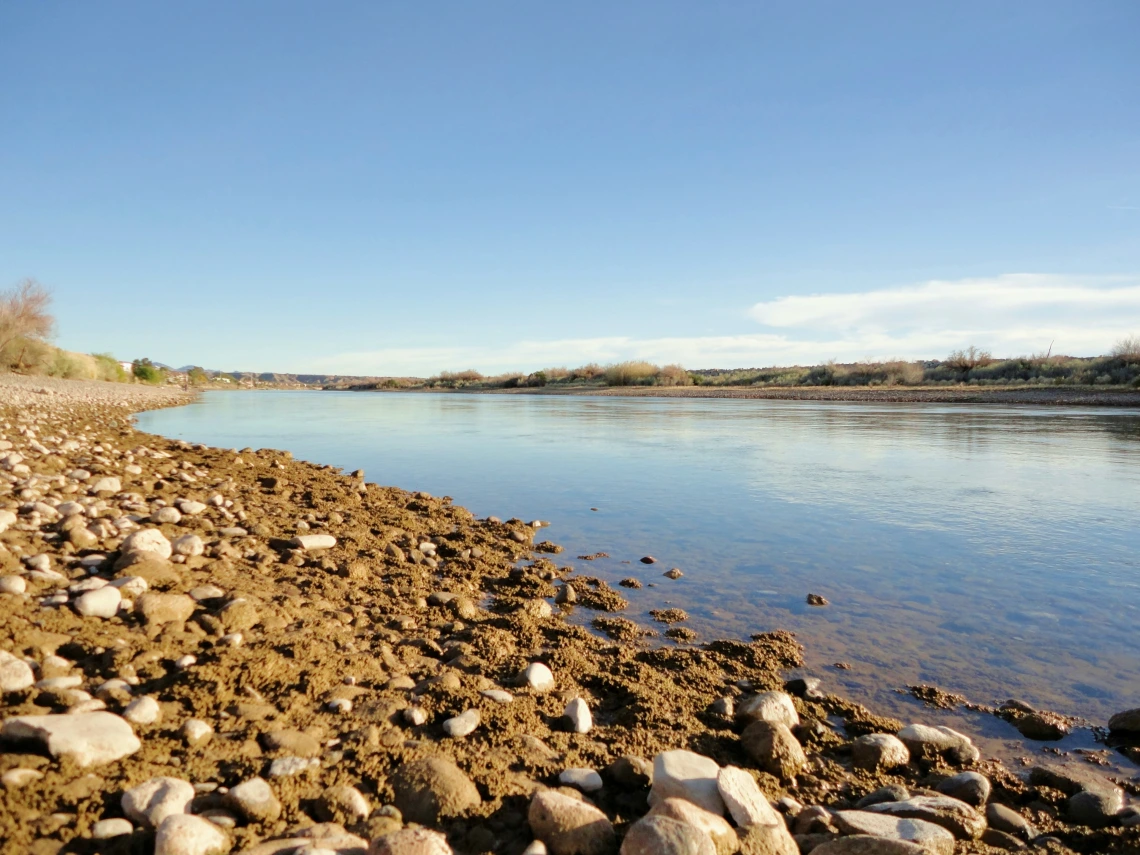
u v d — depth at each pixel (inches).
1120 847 97.0
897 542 274.8
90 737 95.7
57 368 1755.7
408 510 335.9
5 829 79.0
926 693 148.9
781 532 292.5
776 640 176.1
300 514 308.0
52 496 273.9
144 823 83.4
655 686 147.4
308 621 168.4
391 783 98.9
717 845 85.4
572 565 246.1
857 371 2111.2
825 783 114.3
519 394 2324.1
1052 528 296.5
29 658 126.8
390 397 2149.4
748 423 880.3
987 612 197.5
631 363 2501.2
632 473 460.4
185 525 256.4
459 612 188.5
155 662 133.8
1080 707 143.1
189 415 1115.3
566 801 92.3
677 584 224.2
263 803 87.9
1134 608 199.9
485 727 119.6
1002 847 96.5
